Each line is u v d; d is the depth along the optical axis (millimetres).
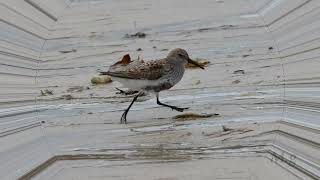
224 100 10797
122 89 11398
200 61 12117
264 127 9906
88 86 11484
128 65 10781
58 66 12070
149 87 10141
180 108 10305
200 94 11086
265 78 11477
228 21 13539
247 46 12547
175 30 13227
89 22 13703
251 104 10672
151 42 12828
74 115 10523
